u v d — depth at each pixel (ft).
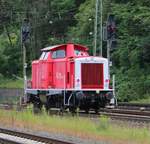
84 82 271.08
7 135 191.62
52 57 292.40
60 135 185.88
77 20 606.96
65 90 275.80
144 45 463.42
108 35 370.12
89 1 599.57
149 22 463.83
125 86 446.60
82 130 183.32
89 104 273.33
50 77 291.99
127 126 198.18
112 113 281.95
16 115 240.53
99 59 276.21
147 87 436.76
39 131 202.08
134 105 357.00
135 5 496.23
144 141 153.17
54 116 230.89
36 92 308.60
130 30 486.38
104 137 167.73
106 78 277.44
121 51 485.56
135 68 464.65
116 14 500.33
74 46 281.95
